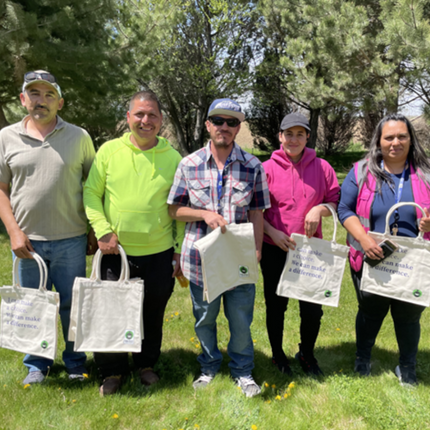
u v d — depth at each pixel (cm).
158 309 273
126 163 255
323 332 382
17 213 259
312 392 269
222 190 255
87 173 279
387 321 401
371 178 265
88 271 538
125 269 246
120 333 246
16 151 254
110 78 952
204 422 239
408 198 257
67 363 285
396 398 264
